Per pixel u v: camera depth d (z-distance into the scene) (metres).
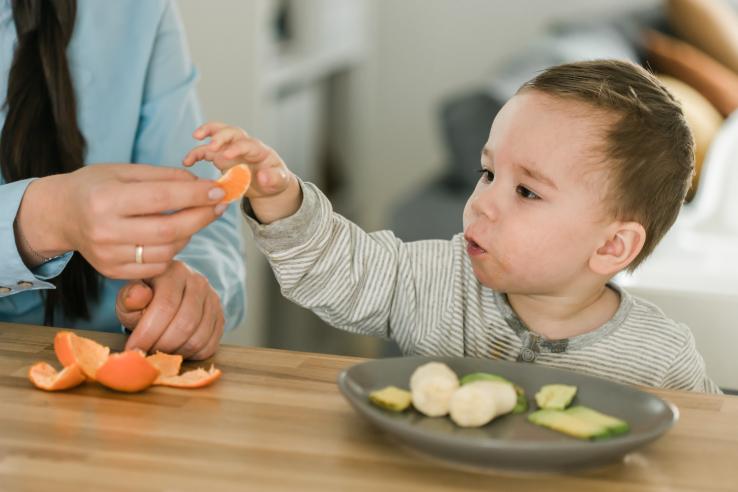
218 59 2.23
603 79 1.09
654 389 0.93
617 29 3.25
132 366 0.83
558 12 3.91
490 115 2.79
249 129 2.28
